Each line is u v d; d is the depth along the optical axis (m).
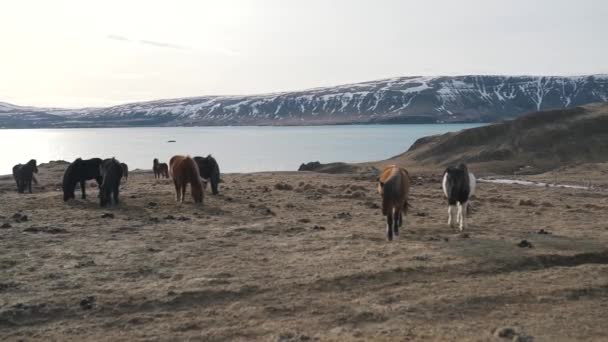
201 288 10.02
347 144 154.75
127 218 17.19
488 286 10.36
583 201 24.75
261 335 8.10
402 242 13.97
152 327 8.40
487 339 7.91
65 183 20.80
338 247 13.30
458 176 15.32
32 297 9.48
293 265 11.65
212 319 8.72
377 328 8.35
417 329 8.30
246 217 17.75
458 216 16.81
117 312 8.98
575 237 14.64
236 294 9.85
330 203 21.50
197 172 20.09
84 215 17.61
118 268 11.32
